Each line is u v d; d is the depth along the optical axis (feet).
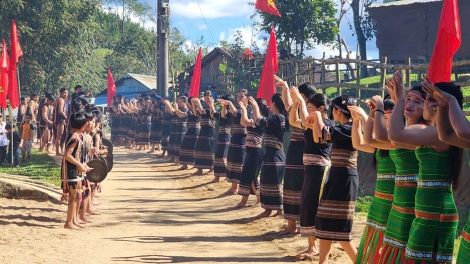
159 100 83.10
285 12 73.61
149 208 39.60
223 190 46.88
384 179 18.97
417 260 15.47
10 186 38.27
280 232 30.68
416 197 15.74
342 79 86.02
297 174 29.17
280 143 34.58
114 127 101.04
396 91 16.02
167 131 75.61
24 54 112.37
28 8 112.27
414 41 87.35
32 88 115.14
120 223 33.63
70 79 122.72
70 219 31.40
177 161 66.95
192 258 25.54
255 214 36.68
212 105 53.36
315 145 24.70
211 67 105.09
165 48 89.40
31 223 31.81
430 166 15.40
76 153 31.40
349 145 22.26
